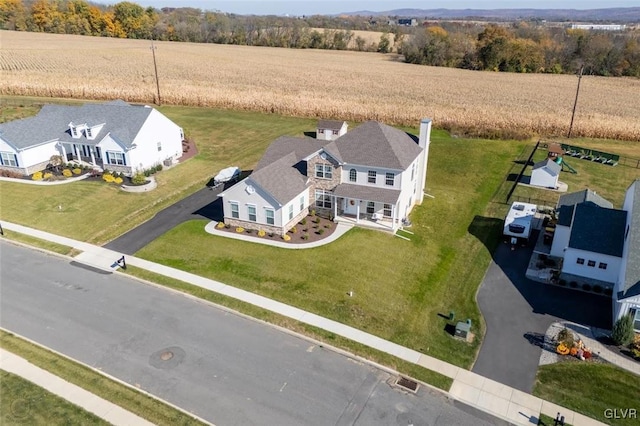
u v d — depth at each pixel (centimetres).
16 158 4569
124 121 4794
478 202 4306
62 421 1988
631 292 2462
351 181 3709
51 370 2262
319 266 3156
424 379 2259
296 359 2369
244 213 3581
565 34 15050
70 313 2688
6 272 3086
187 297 2848
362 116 7056
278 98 7769
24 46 12775
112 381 2206
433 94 8412
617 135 6266
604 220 3005
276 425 1989
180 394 2141
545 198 4394
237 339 2502
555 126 6488
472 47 12600
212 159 5300
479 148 5738
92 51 12406
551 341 2542
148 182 4475
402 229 3700
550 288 3019
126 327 2577
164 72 9894
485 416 2064
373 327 2614
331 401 2119
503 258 3384
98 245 3434
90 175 4644
